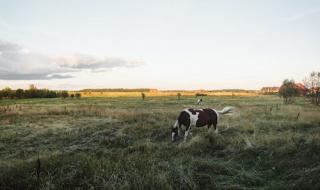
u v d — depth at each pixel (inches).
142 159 288.4
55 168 265.1
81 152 365.1
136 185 217.2
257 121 568.7
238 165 285.1
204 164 282.8
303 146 313.9
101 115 810.8
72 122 674.8
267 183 240.7
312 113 683.4
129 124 599.2
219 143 375.2
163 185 219.8
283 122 545.0
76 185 230.8
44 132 528.1
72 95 3572.8
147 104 1770.4
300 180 223.8
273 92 5383.9
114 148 400.8
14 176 246.7
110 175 237.0
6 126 616.1
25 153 378.3
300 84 1679.4
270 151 317.7
